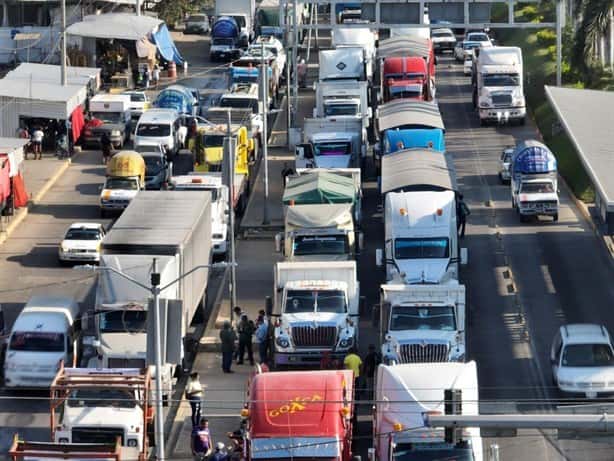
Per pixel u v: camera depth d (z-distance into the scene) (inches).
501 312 4714.6
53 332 4160.9
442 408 3225.9
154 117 7052.2
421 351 3969.0
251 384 3427.7
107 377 3700.8
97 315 4128.9
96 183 6653.5
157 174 6427.2
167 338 3408.0
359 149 6378.0
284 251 4921.3
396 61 7593.5
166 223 4483.3
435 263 4628.4
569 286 4965.6
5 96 7066.9
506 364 4234.7
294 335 4136.3
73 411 3634.4
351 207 5088.6
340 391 3353.8
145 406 3656.5
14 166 6043.3
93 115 7377.0
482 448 3393.2
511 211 5905.5
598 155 4830.2
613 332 4483.3
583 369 3863.2
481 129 7485.2
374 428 3390.7
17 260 5502.0
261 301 4945.9
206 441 3545.8
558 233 5585.6
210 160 6422.2
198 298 4552.2
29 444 3346.5
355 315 4274.1
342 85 7317.9
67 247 5403.5
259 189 6471.5
